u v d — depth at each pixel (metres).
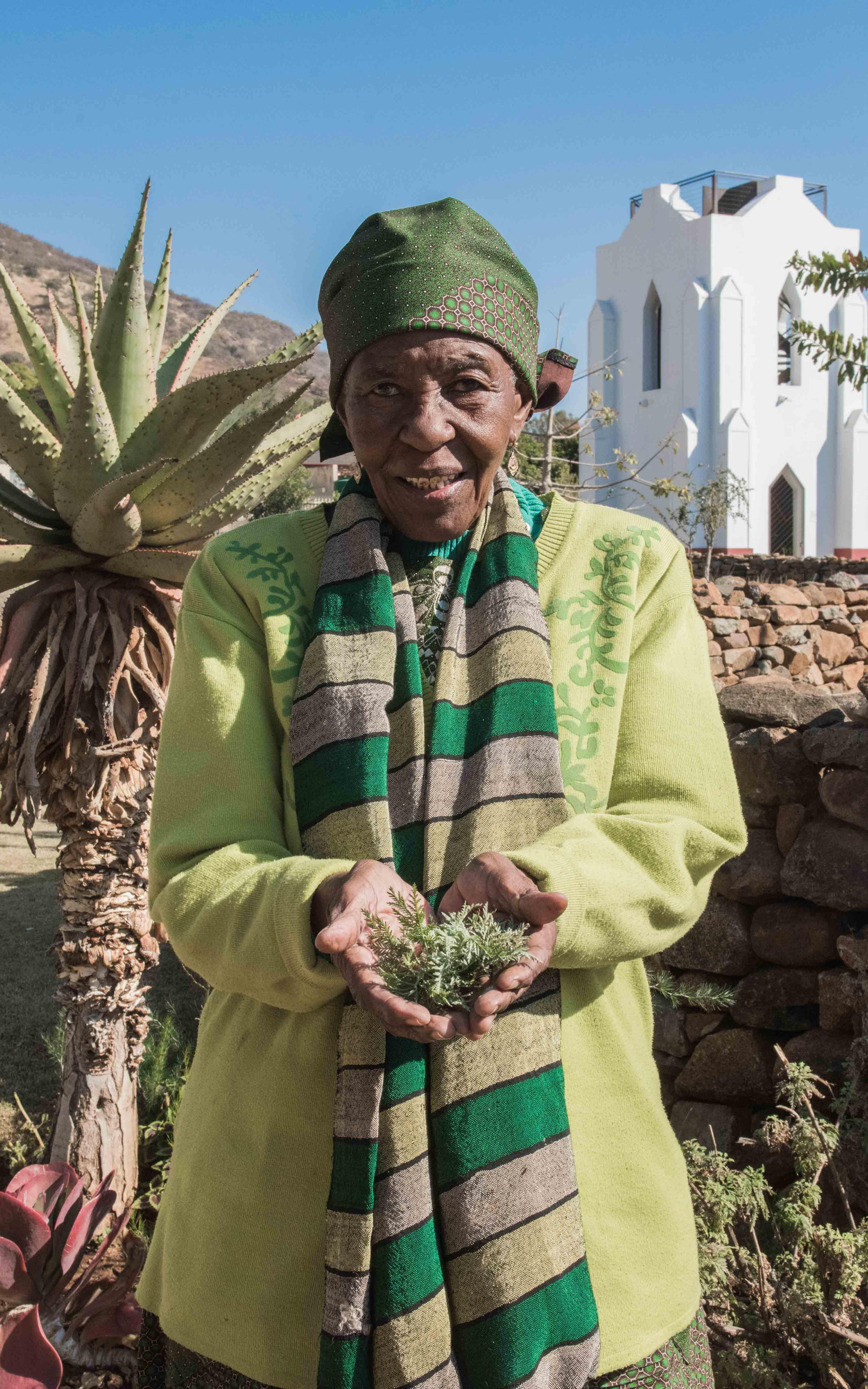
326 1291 1.07
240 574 1.30
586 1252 1.13
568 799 1.18
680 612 1.29
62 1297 2.86
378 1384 1.04
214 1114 1.23
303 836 1.17
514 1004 1.12
